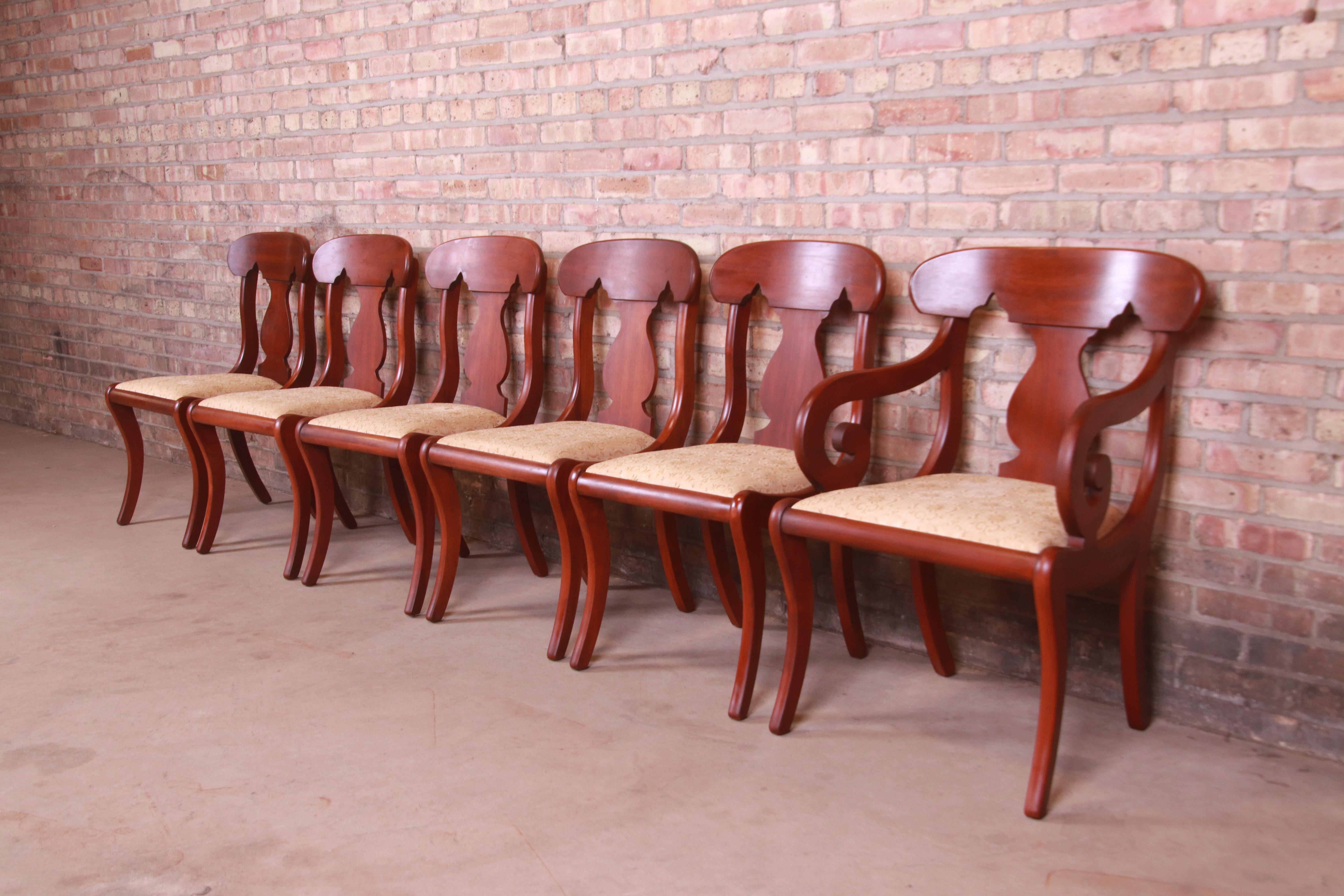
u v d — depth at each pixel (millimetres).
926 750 2025
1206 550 2100
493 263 3055
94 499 3951
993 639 2395
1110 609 2201
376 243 3355
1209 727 2121
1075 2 2129
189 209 4254
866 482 2590
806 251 2463
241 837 1729
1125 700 2100
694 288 2633
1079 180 2176
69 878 1619
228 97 3992
